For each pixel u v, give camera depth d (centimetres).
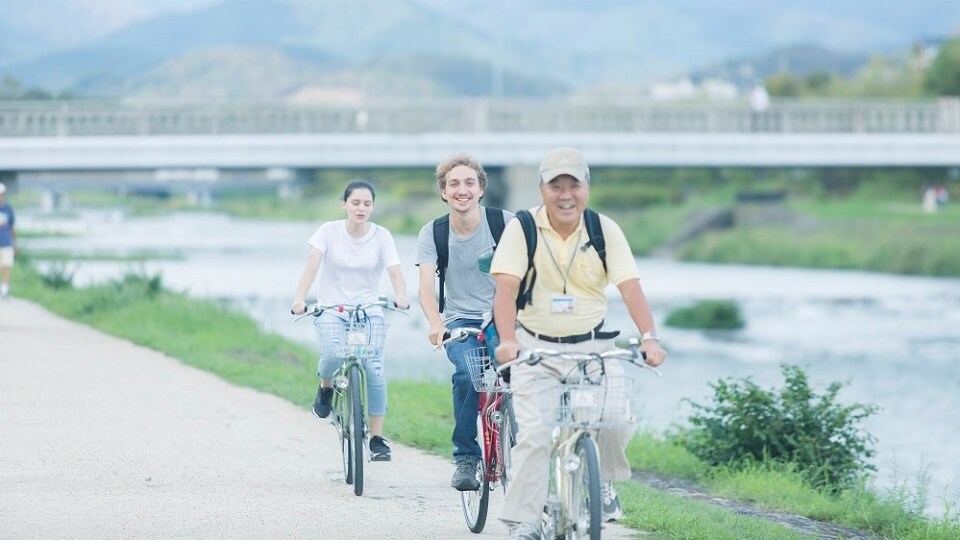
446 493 2652
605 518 1911
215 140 13788
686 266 19062
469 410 2267
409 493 2634
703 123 15450
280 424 3509
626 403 1808
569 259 1842
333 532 2223
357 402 2592
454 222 2320
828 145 15438
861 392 7650
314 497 2544
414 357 8106
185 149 13700
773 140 15312
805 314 12825
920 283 15925
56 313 7012
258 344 5784
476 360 2152
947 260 17125
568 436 1903
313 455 3044
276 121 14162
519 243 1842
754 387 3856
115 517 2292
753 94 15725
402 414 3862
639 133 15138
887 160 15600
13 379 4266
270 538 2162
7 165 13188
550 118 14988
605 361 1862
